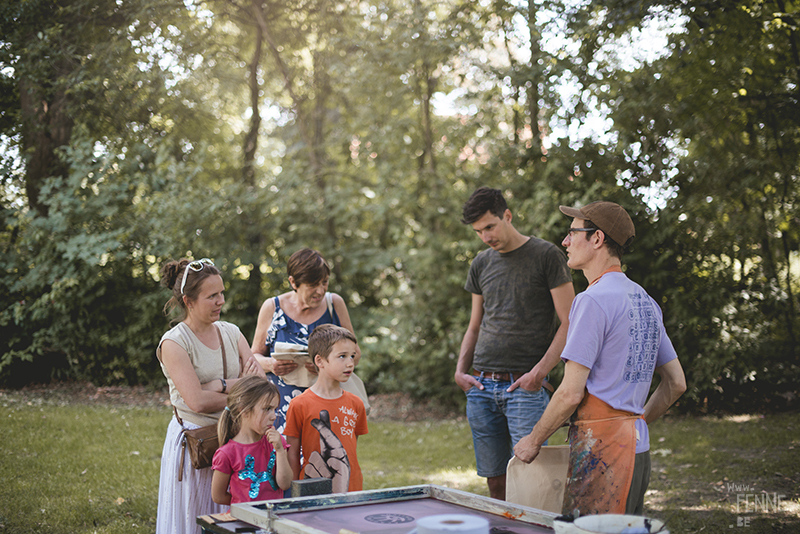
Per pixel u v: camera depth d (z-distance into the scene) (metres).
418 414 8.20
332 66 9.52
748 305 7.47
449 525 1.36
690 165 7.30
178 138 9.95
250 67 10.24
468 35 8.28
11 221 8.56
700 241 7.56
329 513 1.81
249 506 1.80
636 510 2.11
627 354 2.07
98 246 8.29
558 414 2.06
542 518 1.71
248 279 9.41
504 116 9.06
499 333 3.26
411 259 8.79
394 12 8.87
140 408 7.71
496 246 3.26
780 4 6.50
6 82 8.41
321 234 9.86
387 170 9.17
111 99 8.91
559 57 7.52
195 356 2.70
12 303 8.68
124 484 4.57
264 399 2.50
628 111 7.17
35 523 3.71
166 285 2.81
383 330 9.32
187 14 9.35
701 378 7.23
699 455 5.60
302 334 3.29
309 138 11.05
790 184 7.31
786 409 7.37
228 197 9.13
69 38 8.76
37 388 8.54
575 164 7.73
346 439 2.78
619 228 2.19
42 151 9.05
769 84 6.98
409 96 9.44
